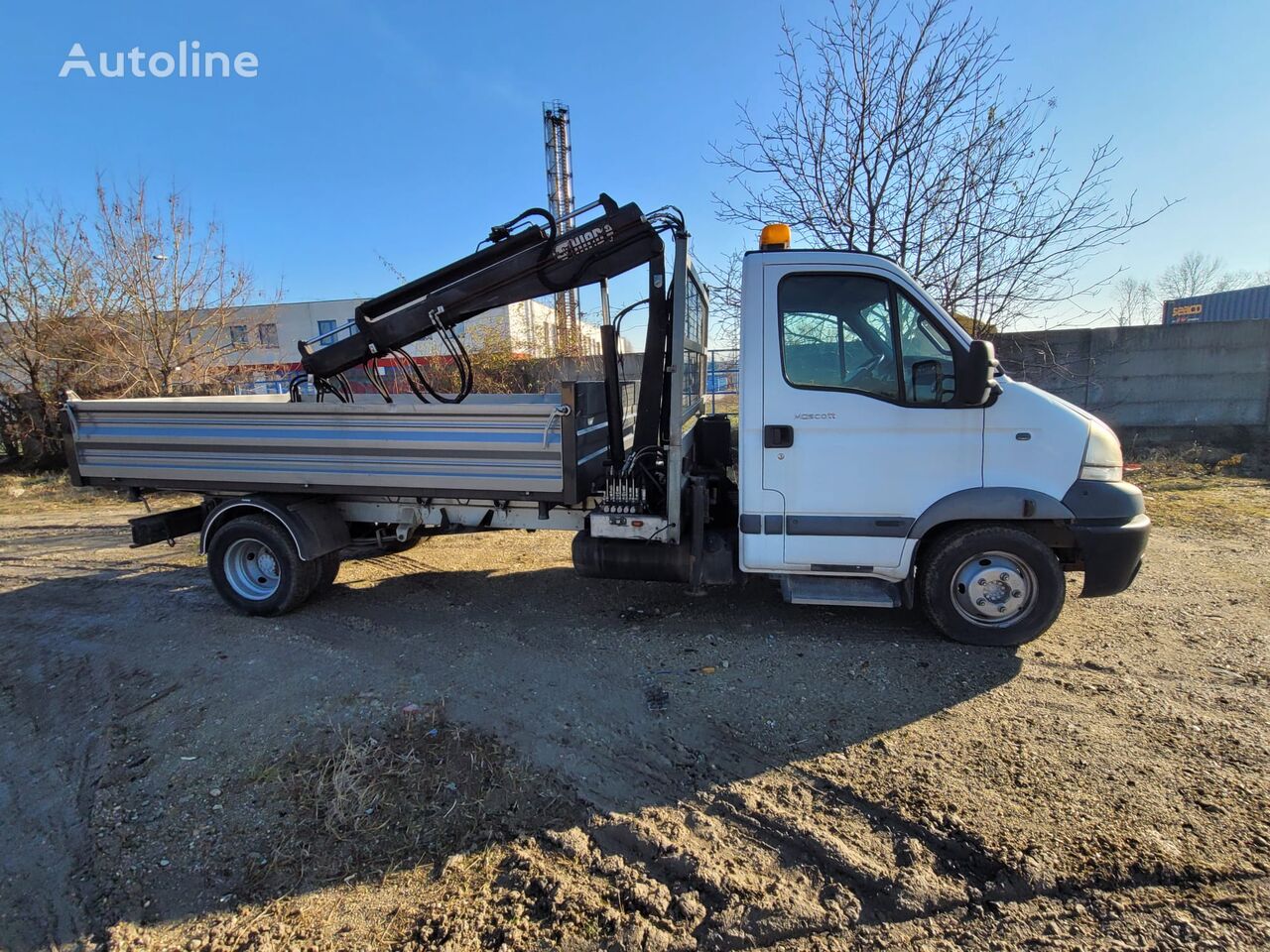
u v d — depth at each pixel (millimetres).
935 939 2090
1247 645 4062
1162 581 5211
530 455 4254
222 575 5055
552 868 2434
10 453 14578
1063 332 11539
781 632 4473
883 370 3924
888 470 3938
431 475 4445
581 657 4184
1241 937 2025
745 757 3100
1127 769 2873
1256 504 7656
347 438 4551
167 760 3203
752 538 4145
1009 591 4000
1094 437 3797
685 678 3861
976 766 2936
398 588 5676
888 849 2465
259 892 2379
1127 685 3607
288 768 3084
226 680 3971
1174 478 9164
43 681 4121
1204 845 2402
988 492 3830
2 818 2867
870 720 3354
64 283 13727
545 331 17703
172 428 4895
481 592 5527
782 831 2580
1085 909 2166
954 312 8320
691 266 4637
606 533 4414
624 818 2684
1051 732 3182
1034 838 2469
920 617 4668
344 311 35125
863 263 3887
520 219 4527
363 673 3996
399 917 2232
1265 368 11023
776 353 3980
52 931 2260
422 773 3004
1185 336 11195
